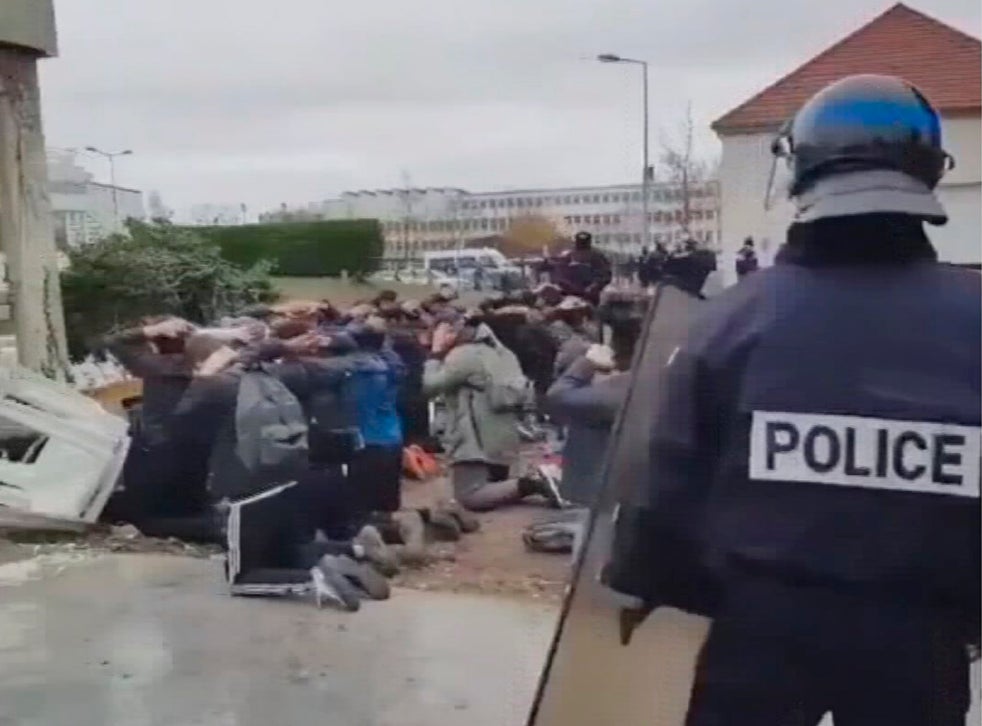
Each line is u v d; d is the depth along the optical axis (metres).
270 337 7.56
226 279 19.14
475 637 5.30
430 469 9.69
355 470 7.36
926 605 1.96
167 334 7.91
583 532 2.31
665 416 2.09
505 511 8.28
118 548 7.23
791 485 2.00
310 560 6.24
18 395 7.91
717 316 2.09
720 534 2.04
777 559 1.99
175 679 4.75
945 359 1.96
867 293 2.01
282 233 32.03
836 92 2.10
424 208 53.66
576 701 2.19
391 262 35.28
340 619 5.66
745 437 2.02
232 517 6.18
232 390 7.21
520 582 6.35
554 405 4.81
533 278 19.64
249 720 4.26
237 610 5.81
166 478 7.50
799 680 2.01
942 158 2.09
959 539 1.94
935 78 11.76
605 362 4.75
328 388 7.24
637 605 2.15
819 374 1.99
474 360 8.46
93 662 5.00
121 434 7.66
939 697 1.98
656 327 2.15
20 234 10.52
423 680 4.69
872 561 1.96
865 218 2.03
